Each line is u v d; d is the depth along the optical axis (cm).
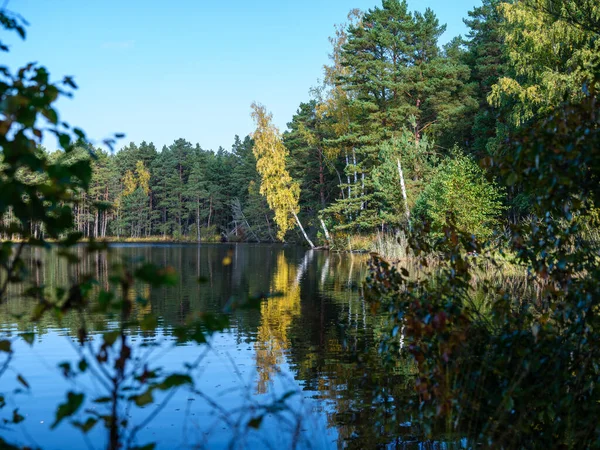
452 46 5028
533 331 335
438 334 328
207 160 8650
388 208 3050
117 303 151
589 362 357
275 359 743
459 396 336
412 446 419
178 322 1009
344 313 1151
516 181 362
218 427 474
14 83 167
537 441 351
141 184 8694
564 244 389
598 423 331
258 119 4116
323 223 4162
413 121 3125
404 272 396
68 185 161
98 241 156
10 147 147
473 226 1884
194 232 7869
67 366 165
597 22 1608
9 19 169
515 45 2161
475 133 3272
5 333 899
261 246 5353
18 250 159
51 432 470
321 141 4603
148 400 158
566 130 333
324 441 435
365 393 573
